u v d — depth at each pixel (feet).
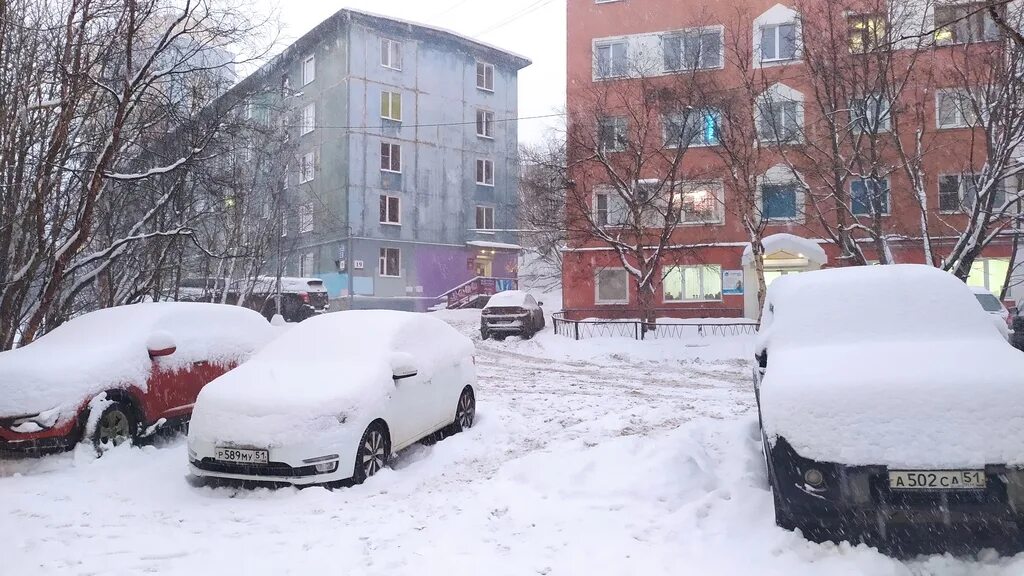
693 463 18.72
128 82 31.27
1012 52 42.83
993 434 12.43
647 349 58.49
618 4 84.38
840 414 13.17
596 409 30.12
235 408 19.13
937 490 12.41
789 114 64.13
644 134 68.08
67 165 36.52
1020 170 47.32
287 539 15.03
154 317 24.86
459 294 115.75
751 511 15.28
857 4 54.80
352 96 111.04
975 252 47.98
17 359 22.48
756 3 75.36
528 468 19.36
